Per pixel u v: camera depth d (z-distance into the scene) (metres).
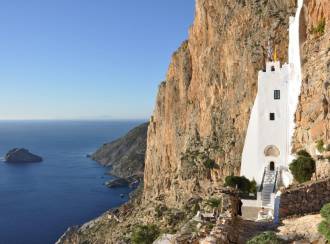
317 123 43.41
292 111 48.28
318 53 46.72
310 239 25.27
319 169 39.50
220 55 93.06
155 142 135.50
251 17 82.00
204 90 99.25
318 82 45.22
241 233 29.23
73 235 120.69
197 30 108.31
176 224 77.56
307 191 31.33
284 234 26.86
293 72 49.22
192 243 27.72
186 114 112.31
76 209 157.88
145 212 109.75
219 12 96.81
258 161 49.78
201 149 94.31
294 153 46.28
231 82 85.94
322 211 26.47
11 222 140.00
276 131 49.06
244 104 79.19
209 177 87.50
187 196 91.12
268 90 49.59
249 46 79.19
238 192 38.44
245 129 78.12
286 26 72.81
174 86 121.38
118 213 128.62
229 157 81.31
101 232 118.12
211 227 30.09
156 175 129.38
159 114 135.12
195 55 109.44
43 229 132.62
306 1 50.62
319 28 48.38
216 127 90.50
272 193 41.09
